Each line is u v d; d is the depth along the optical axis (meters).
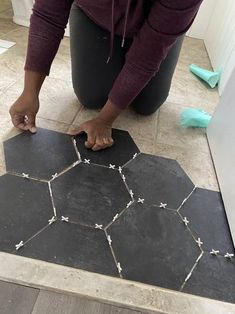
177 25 0.59
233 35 1.17
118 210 0.66
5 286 0.51
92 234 0.61
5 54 1.15
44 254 0.56
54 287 0.51
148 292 0.53
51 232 0.60
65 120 0.88
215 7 1.60
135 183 0.73
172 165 0.80
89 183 0.71
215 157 0.82
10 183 0.67
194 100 1.11
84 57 0.82
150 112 0.96
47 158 0.75
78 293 0.51
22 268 0.53
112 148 0.82
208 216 0.69
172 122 0.97
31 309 0.49
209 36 1.60
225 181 0.73
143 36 0.63
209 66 1.41
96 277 0.54
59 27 0.70
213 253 0.62
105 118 0.79
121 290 0.53
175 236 0.64
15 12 1.43
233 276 0.59
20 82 1.00
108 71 0.85
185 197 0.72
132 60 0.67
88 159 0.77
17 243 0.57
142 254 0.59
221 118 0.83
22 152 0.75
